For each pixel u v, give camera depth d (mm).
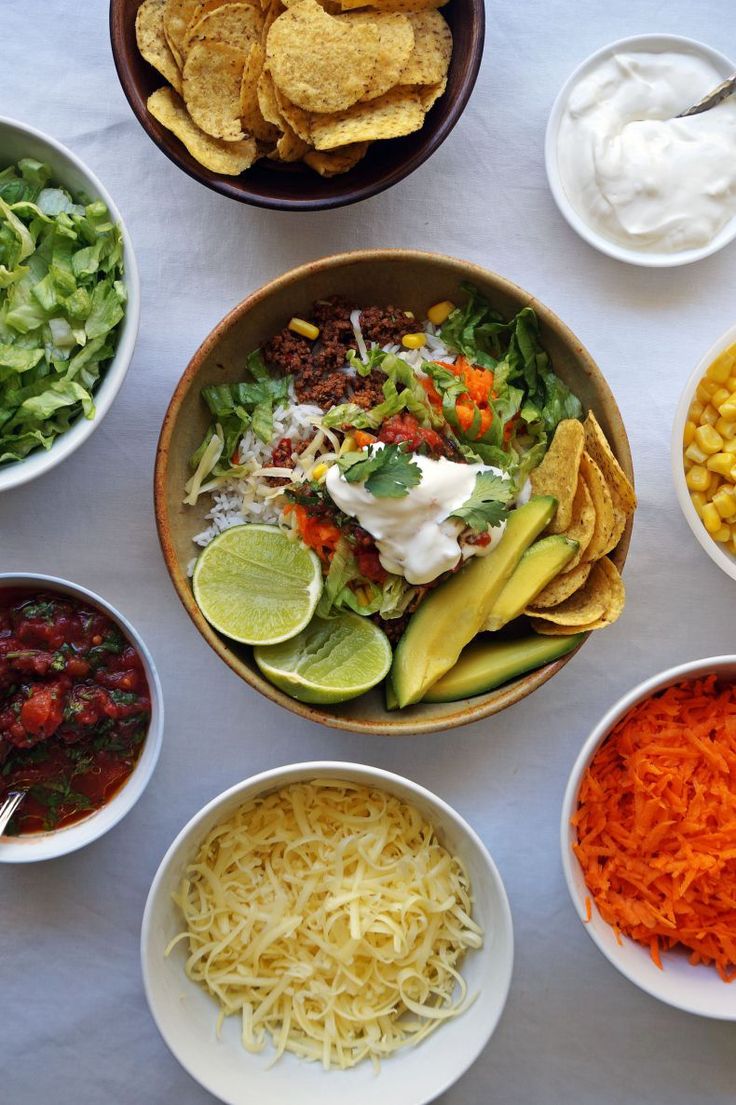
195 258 738
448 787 745
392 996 710
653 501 750
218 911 705
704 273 749
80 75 732
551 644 696
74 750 701
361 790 717
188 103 685
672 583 750
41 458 680
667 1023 750
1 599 700
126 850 740
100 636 701
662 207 718
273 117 682
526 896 745
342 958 697
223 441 716
